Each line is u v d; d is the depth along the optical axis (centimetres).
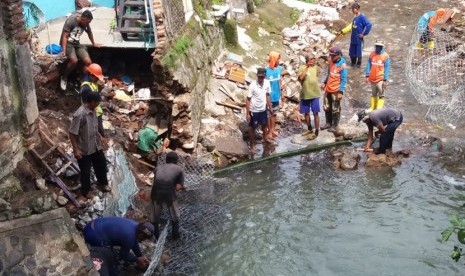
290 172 1042
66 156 811
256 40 1531
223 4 1439
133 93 1091
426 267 790
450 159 1070
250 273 780
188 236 855
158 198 811
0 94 649
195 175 1002
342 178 1019
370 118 1053
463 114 1227
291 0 1914
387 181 1003
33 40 1044
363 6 2092
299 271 786
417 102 1305
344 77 1142
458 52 1391
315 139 1148
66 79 977
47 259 595
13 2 659
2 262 574
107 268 688
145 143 998
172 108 1003
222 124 1133
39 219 611
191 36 1142
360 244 842
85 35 1082
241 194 971
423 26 1396
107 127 984
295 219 905
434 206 927
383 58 1177
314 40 1655
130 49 1117
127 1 1025
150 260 772
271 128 1140
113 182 843
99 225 729
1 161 645
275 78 1130
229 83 1250
